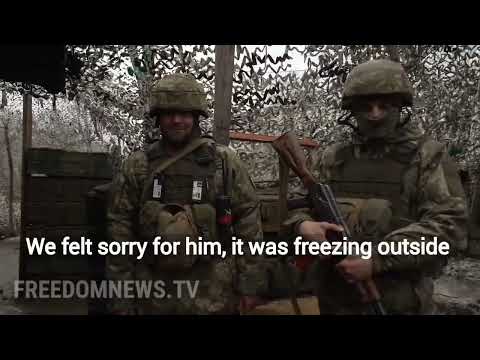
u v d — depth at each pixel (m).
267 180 5.14
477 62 4.65
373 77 2.02
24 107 7.94
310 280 2.21
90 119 4.52
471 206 5.94
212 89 4.22
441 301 4.95
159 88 2.42
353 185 2.15
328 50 4.30
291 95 4.43
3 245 9.17
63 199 4.98
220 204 2.40
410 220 2.03
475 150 5.02
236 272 2.46
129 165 2.49
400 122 2.16
